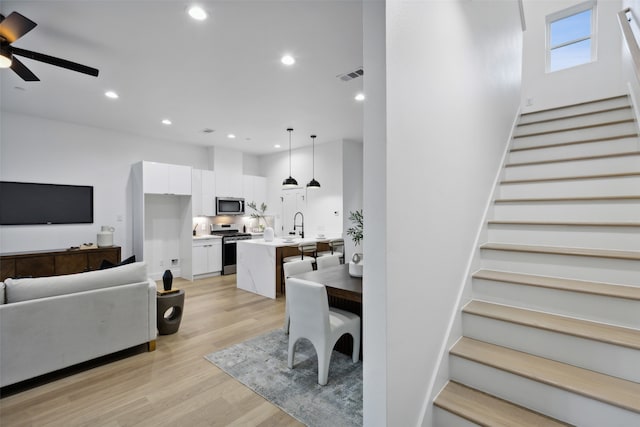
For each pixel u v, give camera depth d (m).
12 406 2.03
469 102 2.13
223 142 6.52
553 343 1.58
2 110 4.40
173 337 3.18
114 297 2.62
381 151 1.25
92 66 3.11
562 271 1.95
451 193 1.84
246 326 3.49
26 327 2.20
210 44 2.74
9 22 2.06
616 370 1.41
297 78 3.44
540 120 3.65
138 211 5.47
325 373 2.27
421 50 1.52
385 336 1.24
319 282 2.72
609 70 4.72
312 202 6.91
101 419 1.90
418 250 1.48
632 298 1.53
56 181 4.88
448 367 1.72
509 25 3.40
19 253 4.38
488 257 2.23
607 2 4.74
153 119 4.88
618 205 2.12
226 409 1.99
